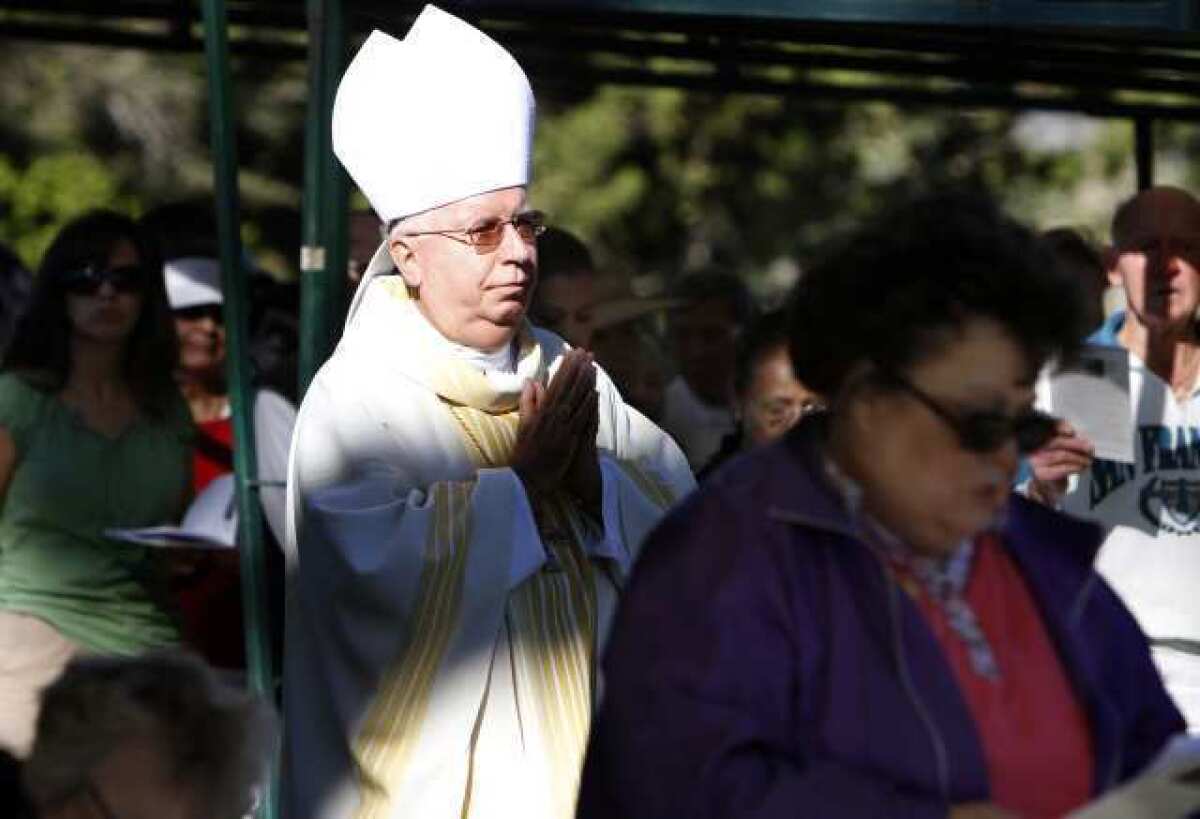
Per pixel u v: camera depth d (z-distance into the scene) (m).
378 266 8.21
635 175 29.34
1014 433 5.20
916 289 5.18
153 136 28.81
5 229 27.84
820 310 5.35
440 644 7.56
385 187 8.05
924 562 5.36
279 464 10.91
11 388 10.56
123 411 10.75
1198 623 9.77
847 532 5.23
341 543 7.62
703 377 13.82
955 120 28.64
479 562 7.59
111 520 10.63
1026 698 5.32
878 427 5.25
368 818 7.63
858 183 29.20
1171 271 9.88
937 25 9.39
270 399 11.10
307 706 7.86
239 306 9.40
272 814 8.46
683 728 5.10
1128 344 9.98
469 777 7.65
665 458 8.65
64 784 5.23
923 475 5.20
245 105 27.08
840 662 5.15
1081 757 5.32
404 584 7.54
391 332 8.04
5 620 10.41
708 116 29.33
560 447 7.83
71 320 10.61
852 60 12.22
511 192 8.02
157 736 5.25
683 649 5.17
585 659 7.91
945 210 5.30
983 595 5.43
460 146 7.92
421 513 7.62
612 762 5.23
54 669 10.39
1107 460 9.70
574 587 7.93
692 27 11.50
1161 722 5.63
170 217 12.81
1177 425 9.87
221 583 11.26
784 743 5.14
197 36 13.77
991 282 5.16
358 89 8.13
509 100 8.03
